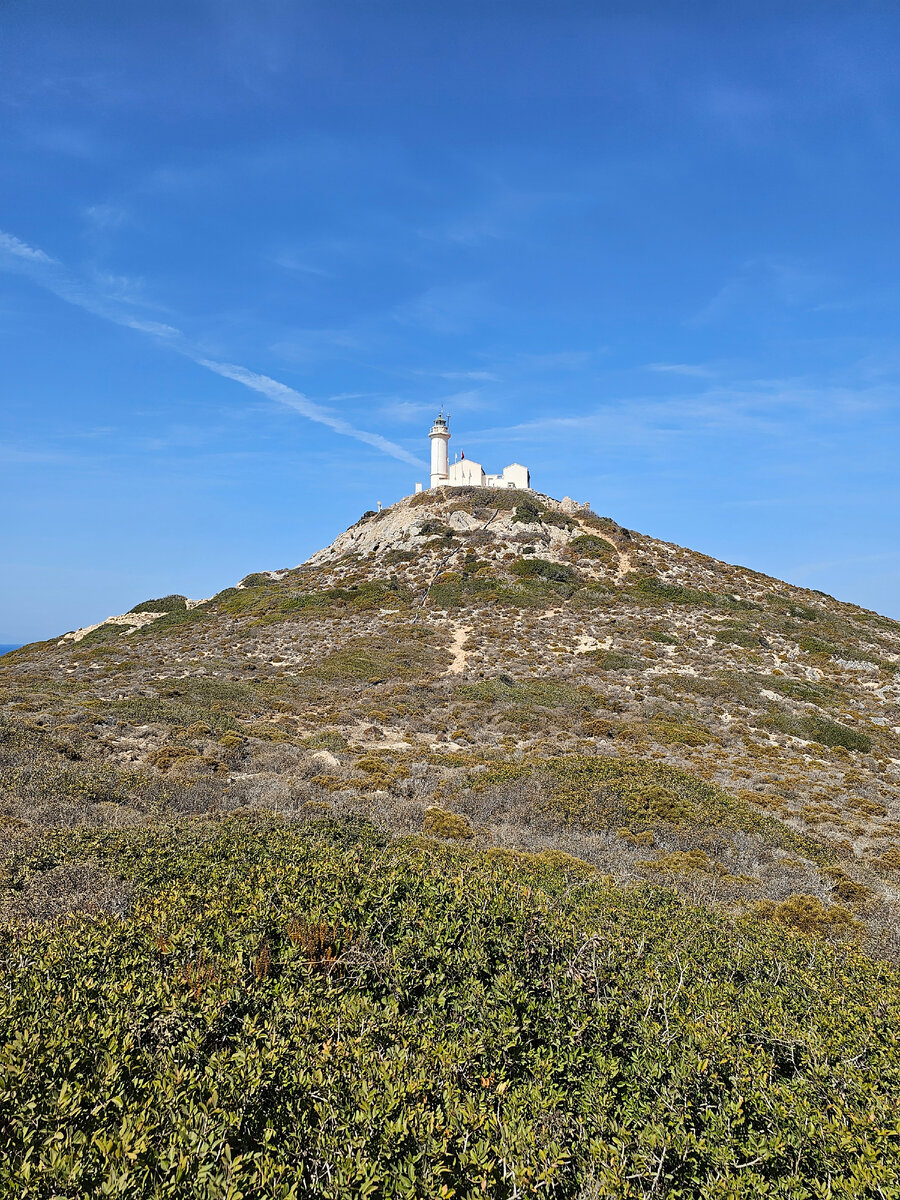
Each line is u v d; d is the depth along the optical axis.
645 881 12.34
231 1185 3.75
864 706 38.91
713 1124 5.11
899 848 17.41
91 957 6.44
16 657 54.72
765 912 11.69
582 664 41.62
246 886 8.41
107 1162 3.83
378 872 9.12
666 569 66.12
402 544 71.31
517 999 6.38
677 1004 6.86
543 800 17.83
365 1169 4.09
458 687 36.38
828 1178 4.62
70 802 14.48
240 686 34.94
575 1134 4.95
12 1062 4.52
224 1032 5.51
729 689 37.91
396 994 6.46
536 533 71.12
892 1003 7.41
